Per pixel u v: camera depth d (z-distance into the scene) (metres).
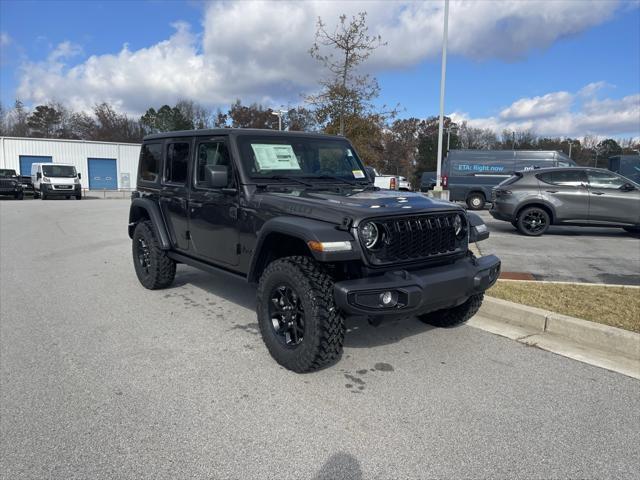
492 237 10.89
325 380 3.80
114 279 7.30
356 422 3.19
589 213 10.74
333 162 5.25
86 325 5.14
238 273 4.73
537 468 2.71
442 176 19.64
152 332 4.92
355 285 3.47
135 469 2.69
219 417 3.24
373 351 4.38
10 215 17.80
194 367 4.05
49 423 3.16
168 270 6.32
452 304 4.00
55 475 2.63
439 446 2.92
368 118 15.60
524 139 83.31
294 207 4.01
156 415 3.27
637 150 79.38
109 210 20.52
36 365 4.09
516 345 4.53
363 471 2.68
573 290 5.83
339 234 3.56
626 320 4.71
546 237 10.93
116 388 3.66
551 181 10.99
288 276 3.78
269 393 3.58
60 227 14.08
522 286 6.02
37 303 5.98
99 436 3.01
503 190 11.34
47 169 29.02
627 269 7.42
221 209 4.80
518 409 3.36
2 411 3.31
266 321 4.08
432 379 3.82
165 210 5.97
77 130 74.75
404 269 3.79
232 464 2.73
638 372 3.95
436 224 3.96
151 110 78.62
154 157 6.27
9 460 2.77
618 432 3.08
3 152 36.91
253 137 4.82
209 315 5.48
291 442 2.95
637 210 10.57
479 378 3.84
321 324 3.61
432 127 77.69
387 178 15.80
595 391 3.62
